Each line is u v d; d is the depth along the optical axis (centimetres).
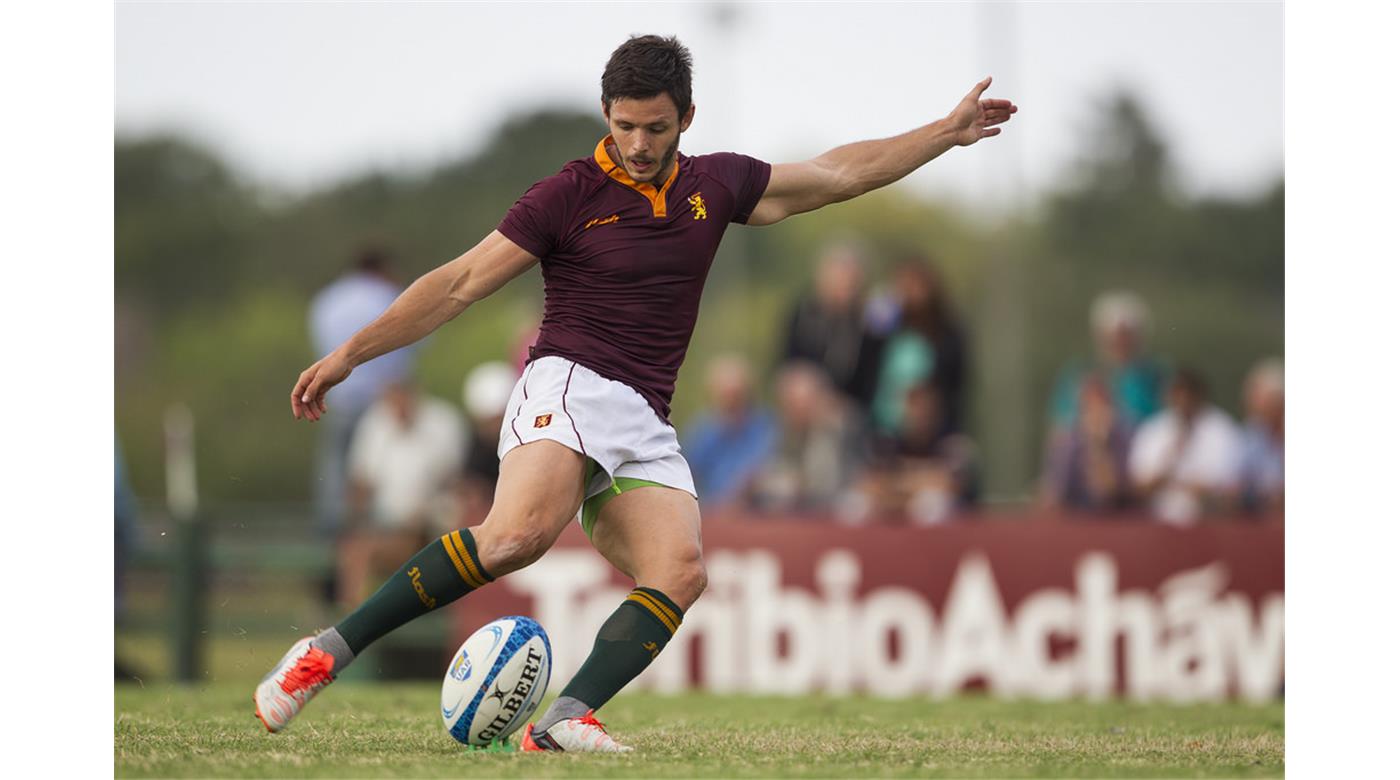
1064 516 3969
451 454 4100
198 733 1891
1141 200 14175
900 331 4453
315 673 1725
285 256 14350
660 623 1772
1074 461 4562
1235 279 13962
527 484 1736
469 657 1730
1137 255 14025
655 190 1823
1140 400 5088
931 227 14275
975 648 3694
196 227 14425
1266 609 3716
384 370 4059
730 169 1891
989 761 1706
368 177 14588
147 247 14350
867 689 3675
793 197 1933
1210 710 2803
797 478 4528
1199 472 4766
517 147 14538
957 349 4412
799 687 3669
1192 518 4144
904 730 2114
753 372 12112
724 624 3678
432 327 1783
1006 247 12888
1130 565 3712
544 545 1739
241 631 3353
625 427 1794
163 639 3772
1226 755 1822
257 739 1822
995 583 3706
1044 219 14162
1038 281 13850
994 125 2042
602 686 1755
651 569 1789
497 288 1805
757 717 2388
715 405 4728
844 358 4538
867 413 4516
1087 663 3697
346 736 1869
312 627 3859
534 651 1744
